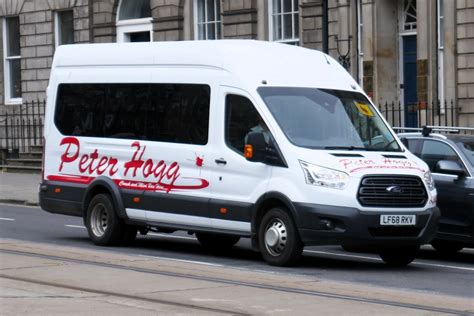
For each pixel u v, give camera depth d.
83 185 19.20
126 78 18.73
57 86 20.06
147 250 18.41
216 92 17.06
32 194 30.33
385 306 12.20
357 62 30.72
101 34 39.03
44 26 41.06
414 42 29.89
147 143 18.14
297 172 15.66
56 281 13.96
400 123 29.41
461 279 15.02
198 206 17.09
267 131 16.14
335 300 12.57
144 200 18.02
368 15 29.98
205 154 17.06
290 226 15.71
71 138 19.58
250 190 16.30
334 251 18.80
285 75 16.86
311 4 31.70
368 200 15.44
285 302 12.39
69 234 21.09
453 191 17.12
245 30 33.97
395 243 15.64
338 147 16.14
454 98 28.19
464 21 27.89
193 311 11.73
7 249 17.72
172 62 17.97
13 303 12.02
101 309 11.73
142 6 38.28
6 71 42.75
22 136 39.59
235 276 14.67
